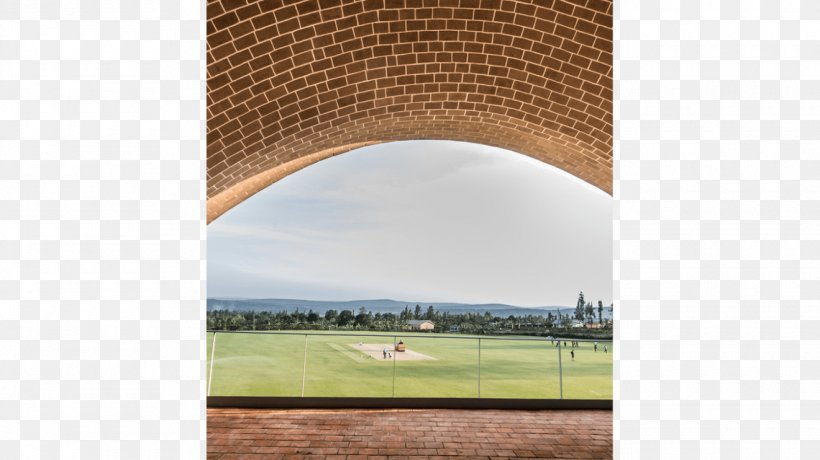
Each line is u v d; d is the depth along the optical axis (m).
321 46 5.00
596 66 5.57
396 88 6.14
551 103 6.61
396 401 6.09
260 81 5.38
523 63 5.60
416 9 4.60
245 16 4.44
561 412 5.94
